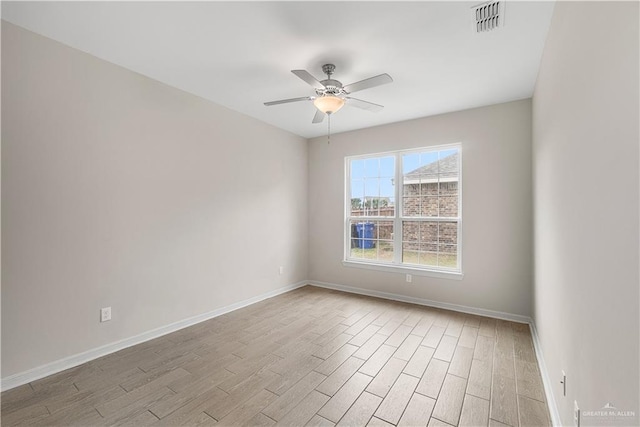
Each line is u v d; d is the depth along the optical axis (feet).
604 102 3.19
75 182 7.61
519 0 5.74
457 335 9.66
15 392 6.51
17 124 6.67
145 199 9.12
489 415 5.90
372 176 14.58
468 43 7.25
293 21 6.44
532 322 10.21
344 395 6.53
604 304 3.24
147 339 9.19
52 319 7.24
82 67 7.71
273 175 14.06
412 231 13.42
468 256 11.82
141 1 5.82
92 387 6.76
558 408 5.58
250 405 6.20
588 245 3.80
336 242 15.42
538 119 8.58
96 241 8.02
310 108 11.82
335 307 12.45
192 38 7.13
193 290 10.53
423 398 6.43
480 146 11.55
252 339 9.35
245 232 12.59
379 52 7.68
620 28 2.75
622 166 2.74
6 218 6.54
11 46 6.56
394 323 10.68
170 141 9.78
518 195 10.86
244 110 12.08
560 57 5.39
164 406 6.15
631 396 2.56
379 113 12.27
